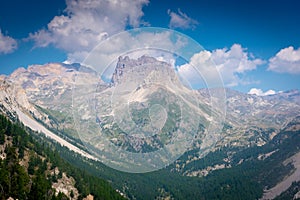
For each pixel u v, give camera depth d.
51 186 143.00
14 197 120.38
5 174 123.31
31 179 137.88
